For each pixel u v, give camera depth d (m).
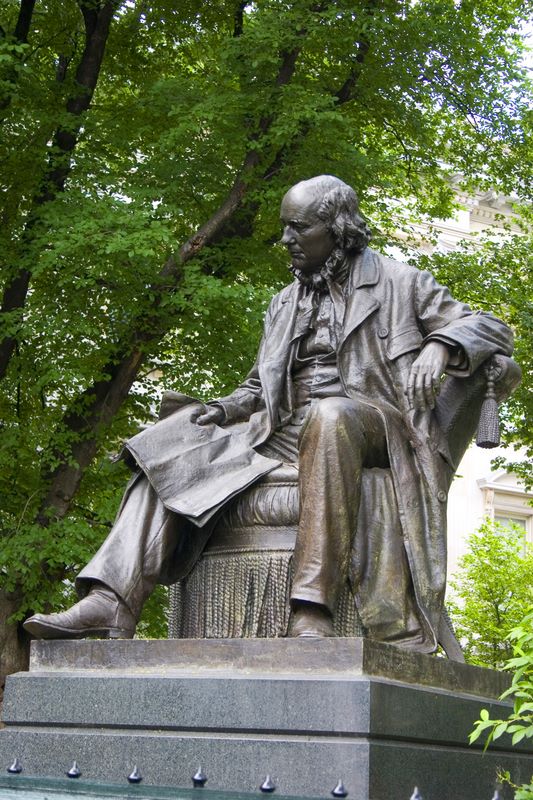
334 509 5.14
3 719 5.23
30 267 13.59
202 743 4.64
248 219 14.89
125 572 5.56
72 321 13.48
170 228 14.42
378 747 4.39
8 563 13.01
